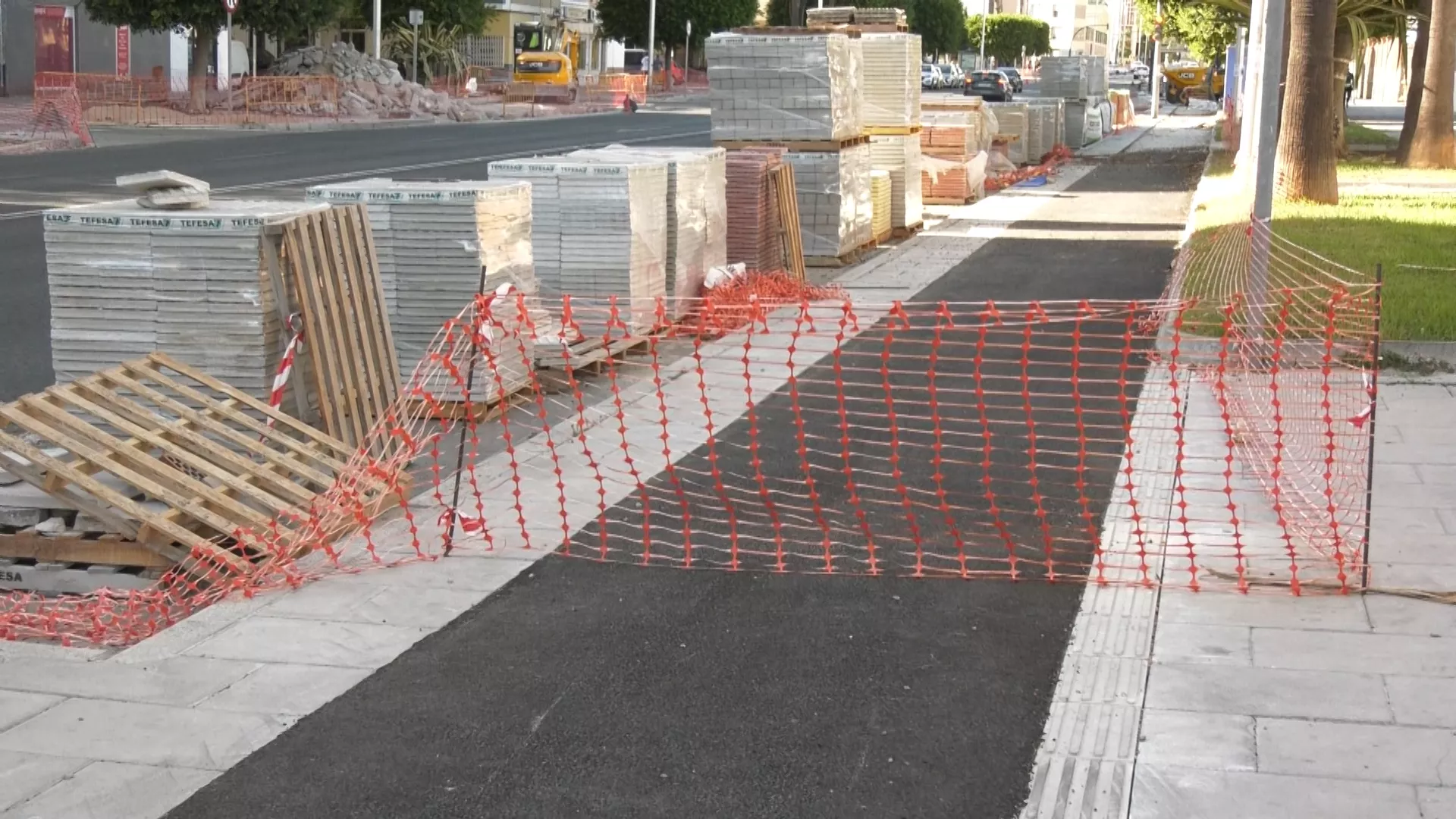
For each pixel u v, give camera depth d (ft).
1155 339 42.37
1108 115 165.17
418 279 34.09
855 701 18.88
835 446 31.81
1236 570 23.57
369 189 34.35
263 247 28.02
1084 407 35.19
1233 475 29.17
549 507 27.53
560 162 41.52
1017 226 77.30
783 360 41.04
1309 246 55.93
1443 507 26.78
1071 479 29.14
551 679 19.60
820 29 65.72
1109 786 16.51
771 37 59.62
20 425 25.00
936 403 30.14
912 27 316.60
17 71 157.79
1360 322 40.42
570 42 268.41
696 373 39.60
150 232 28.17
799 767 17.06
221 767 17.07
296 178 85.71
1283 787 16.38
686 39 258.98
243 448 27.61
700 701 18.86
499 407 31.81
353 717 18.40
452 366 29.78
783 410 35.22
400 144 120.57
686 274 45.60
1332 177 73.72
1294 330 35.47
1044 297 52.70
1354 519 25.98
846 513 27.02
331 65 169.07
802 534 25.82
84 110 136.05
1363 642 20.52
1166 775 16.72
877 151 71.87
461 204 33.68
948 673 19.76
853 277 58.85
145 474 25.03
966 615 21.93
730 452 31.37
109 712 18.49
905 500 27.53
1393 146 124.06
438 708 18.69
